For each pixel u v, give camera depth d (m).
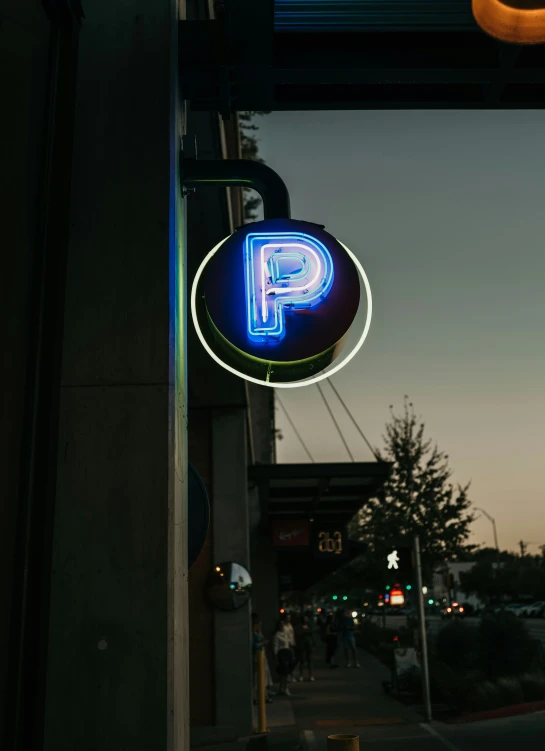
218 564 11.95
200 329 4.93
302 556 22.95
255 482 15.07
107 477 3.73
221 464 12.48
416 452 29.53
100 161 4.27
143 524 3.67
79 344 3.93
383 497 29.67
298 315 4.59
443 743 9.91
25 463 3.54
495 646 15.79
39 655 3.44
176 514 3.92
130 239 4.12
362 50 5.24
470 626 17.72
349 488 17.59
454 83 5.46
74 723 3.39
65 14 4.32
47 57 4.18
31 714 3.37
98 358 3.91
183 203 5.21
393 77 5.27
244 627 11.63
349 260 4.67
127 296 4.02
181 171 5.00
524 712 12.49
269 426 24.72
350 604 75.38
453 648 16.45
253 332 4.53
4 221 3.49
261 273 4.62
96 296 4.01
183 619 4.18
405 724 11.73
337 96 5.62
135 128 4.34
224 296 4.62
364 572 32.09
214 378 11.59
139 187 4.22
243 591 11.71
